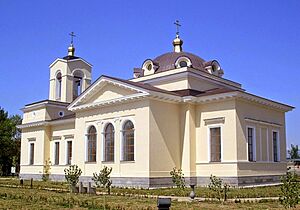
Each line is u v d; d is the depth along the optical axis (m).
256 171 33.28
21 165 51.72
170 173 31.53
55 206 19.03
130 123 33.66
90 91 36.97
